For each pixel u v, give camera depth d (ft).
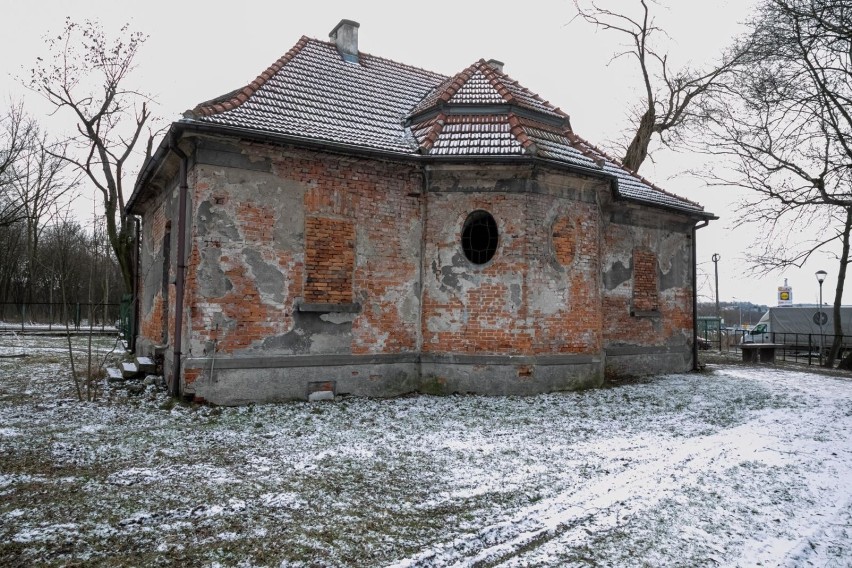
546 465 19.34
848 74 44.37
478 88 38.55
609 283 42.01
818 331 93.45
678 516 15.29
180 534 12.98
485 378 32.60
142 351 43.11
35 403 27.07
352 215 31.76
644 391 35.42
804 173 54.85
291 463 18.70
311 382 30.22
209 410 26.25
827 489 17.94
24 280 117.70
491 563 12.26
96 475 16.92
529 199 32.94
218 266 28.04
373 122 35.96
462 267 33.35
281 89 34.78
